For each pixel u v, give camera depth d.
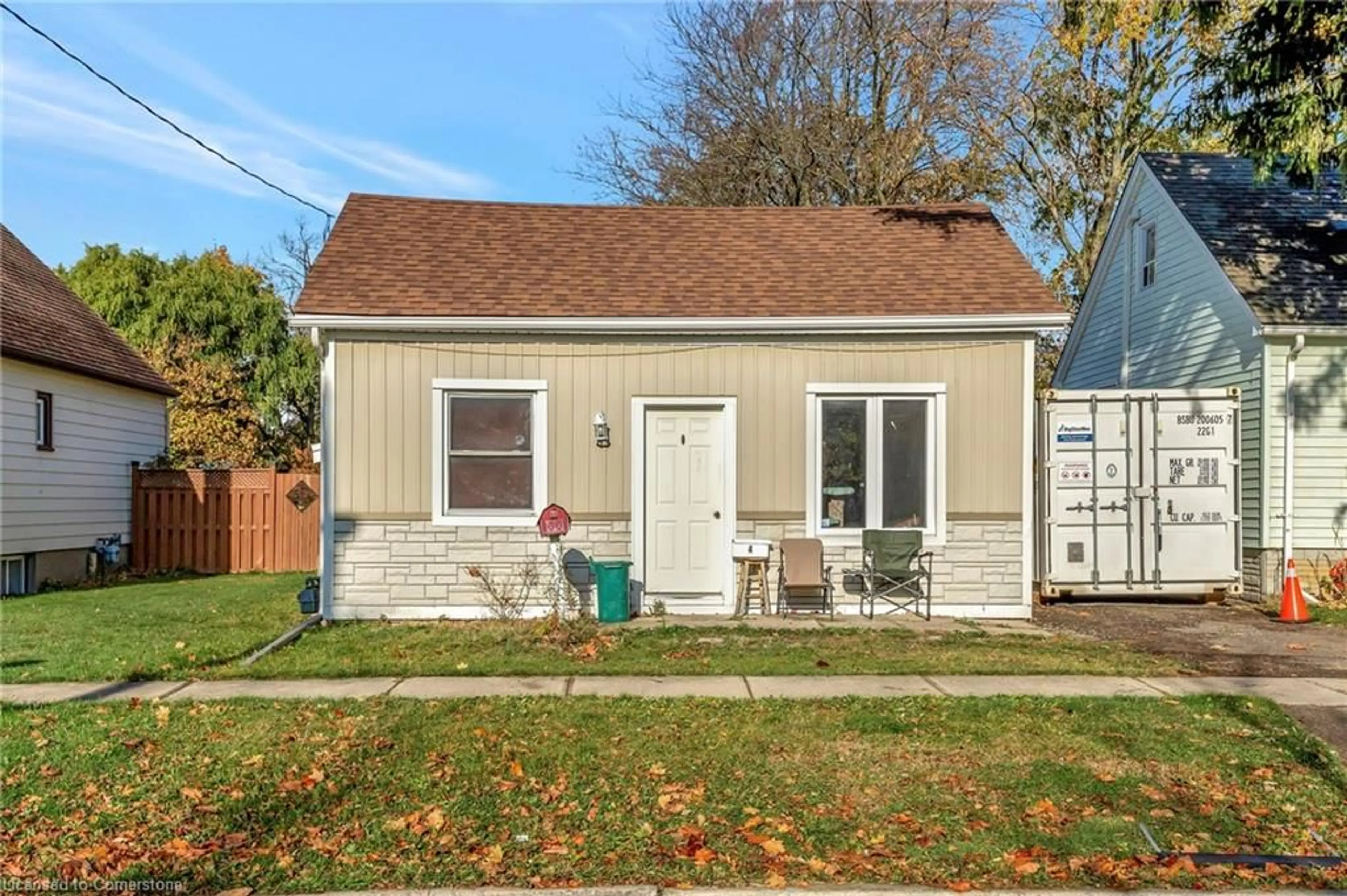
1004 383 10.55
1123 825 4.59
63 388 14.74
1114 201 21.92
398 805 4.76
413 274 10.89
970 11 22.09
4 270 15.73
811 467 10.55
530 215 12.85
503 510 10.46
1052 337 26.20
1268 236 13.26
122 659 7.96
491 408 10.48
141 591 13.15
